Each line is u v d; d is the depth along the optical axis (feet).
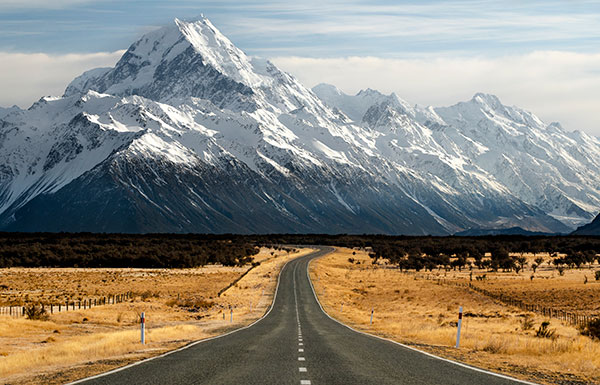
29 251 529.45
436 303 275.80
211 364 68.03
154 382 55.77
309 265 517.14
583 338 124.47
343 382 56.39
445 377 59.62
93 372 63.00
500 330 151.33
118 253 525.34
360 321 185.68
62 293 277.23
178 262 516.73
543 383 57.36
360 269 526.16
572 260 522.06
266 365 67.41
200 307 237.86
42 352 84.23
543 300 272.92
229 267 528.63
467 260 615.57
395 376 60.08
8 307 200.13
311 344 93.35
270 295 301.63
